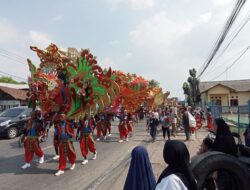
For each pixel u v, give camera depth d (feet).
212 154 16.85
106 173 29.37
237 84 147.64
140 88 64.28
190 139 56.13
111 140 56.59
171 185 8.62
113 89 35.63
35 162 35.06
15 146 48.52
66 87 32.30
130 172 11.58
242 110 46.83
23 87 164.96
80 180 26.96
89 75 34.04
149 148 45.21
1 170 31.07
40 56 33.42
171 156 9.11
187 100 170.50
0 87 116.26
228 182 16.90
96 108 35.22
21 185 25.52
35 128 32.60
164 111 62.85
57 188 24.53
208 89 141.49
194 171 16.21
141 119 131.34
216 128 19.07
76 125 33.06
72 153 30.91
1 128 57.77
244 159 18.47
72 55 34.24
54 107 32.45
